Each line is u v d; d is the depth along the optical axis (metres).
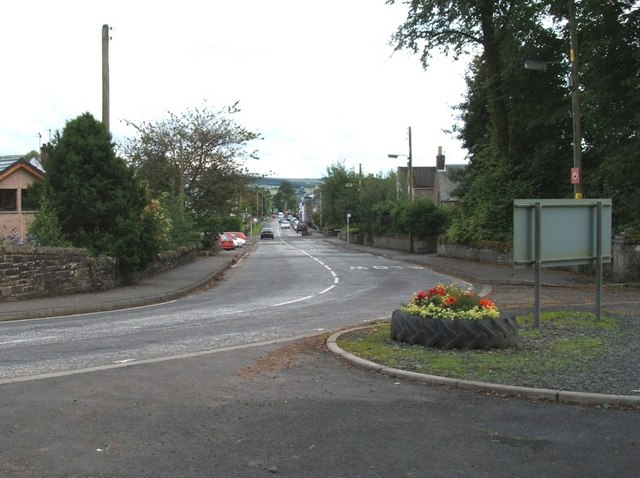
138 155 38.91
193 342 9.89
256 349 8.87
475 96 37.56
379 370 7.37
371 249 52.59
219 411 5.83
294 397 6.32
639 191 20.92
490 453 4.75
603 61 22.59
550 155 27.52
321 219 104.38
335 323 12.04
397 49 30.70
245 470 4.42
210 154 39.69
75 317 13.87
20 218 28.66
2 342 10.08
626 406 5.91
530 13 25.67
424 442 5.00
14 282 15.73
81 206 18.66
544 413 5.75
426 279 24.11
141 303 16.72
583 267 22.53
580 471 4.39
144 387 6.68
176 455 4.71
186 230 34.69
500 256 29.08
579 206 10.43
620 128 22.53
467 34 30.27
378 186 60.91
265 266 33.59
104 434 5.17
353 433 5.22
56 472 4.36
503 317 8.66
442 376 6.92
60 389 6.59
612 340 8.89
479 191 32.75
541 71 26.61
